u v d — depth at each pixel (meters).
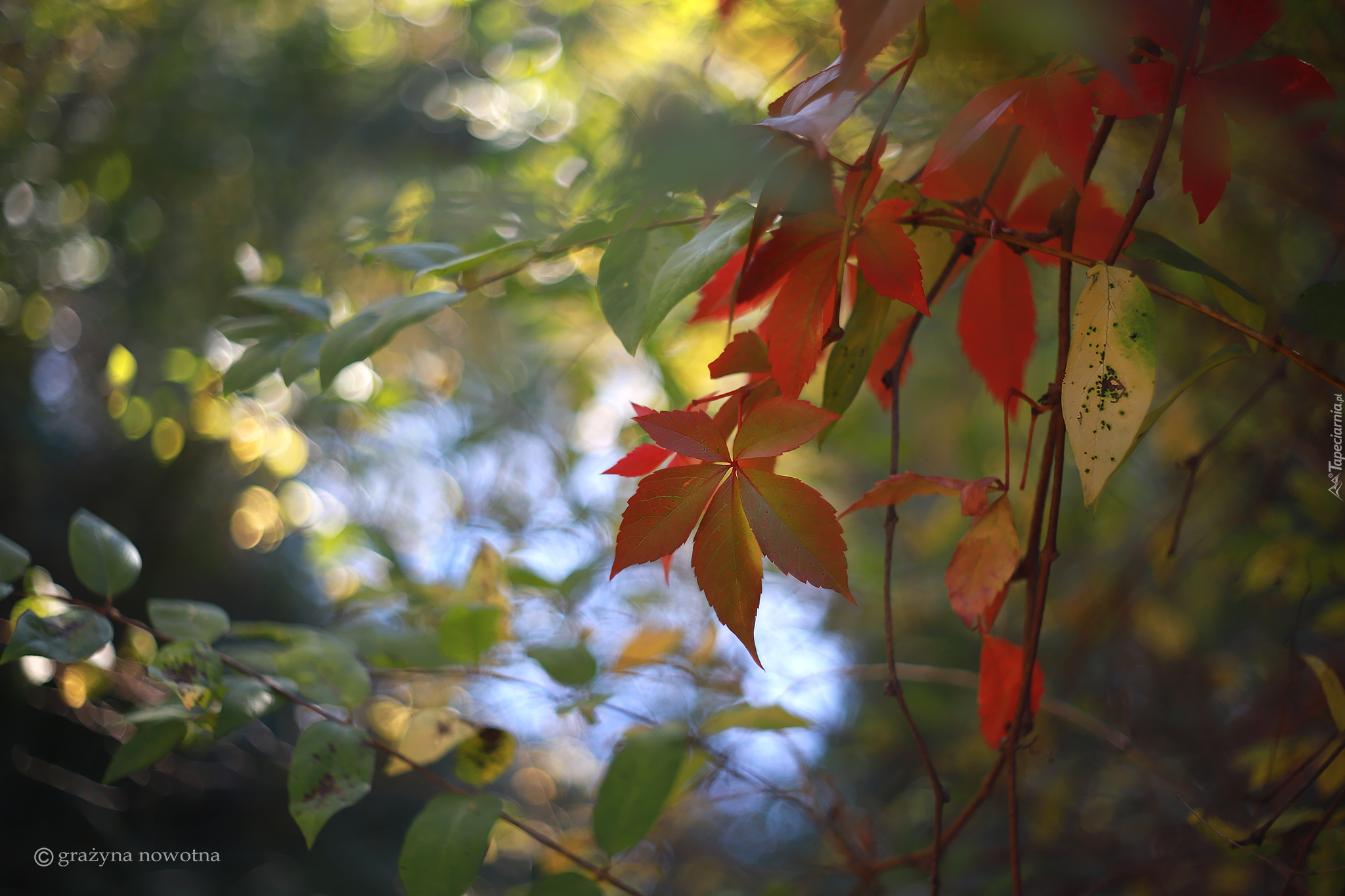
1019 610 1.73
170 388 1.82
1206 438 1.27
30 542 2.53
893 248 0.86
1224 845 1.05
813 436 0.84
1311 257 1.15
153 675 0.98
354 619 1.29
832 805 1.24
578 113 1.50
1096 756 1.48
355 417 2.16
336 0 2.04
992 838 1.56
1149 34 0.83
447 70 1.94
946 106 1.01
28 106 1.89
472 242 1.18
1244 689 1.31
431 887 0.95
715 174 0.84
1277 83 0.83
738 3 1.05
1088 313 0.83
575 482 1.84
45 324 2.13
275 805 2.50
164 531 2.79
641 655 1.14
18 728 2.20
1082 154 0.84
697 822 1.81
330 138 2.01
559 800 2.10
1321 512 1.16
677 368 1.61
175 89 1.95
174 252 2.06
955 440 1.76
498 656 1.13
